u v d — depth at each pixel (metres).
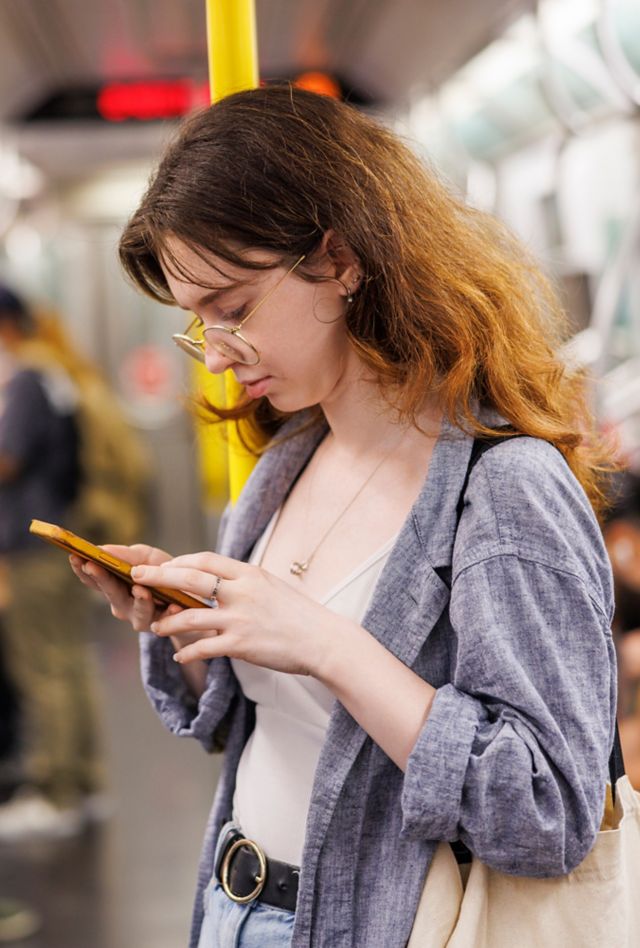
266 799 1.73
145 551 1.81
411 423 1.64
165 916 4.52
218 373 1.65
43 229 10.02
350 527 1.71
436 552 1.57
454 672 1.57
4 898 4.71
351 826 1.58
